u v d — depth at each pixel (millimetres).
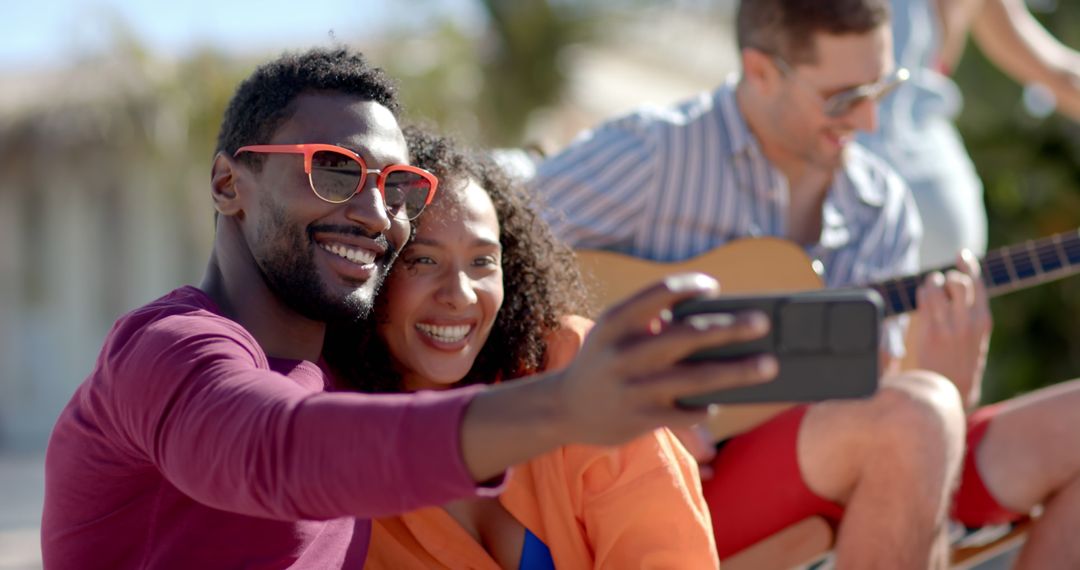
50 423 13734
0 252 13430
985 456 2926
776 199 3480
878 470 2572
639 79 12680
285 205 2016
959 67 7801
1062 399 2895
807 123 3369
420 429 1427
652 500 2271
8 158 12258
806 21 3287
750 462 2811
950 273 3156
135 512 1919
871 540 2561
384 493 1442
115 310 13555
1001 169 8031
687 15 11352
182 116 10859
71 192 13102
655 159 3439
